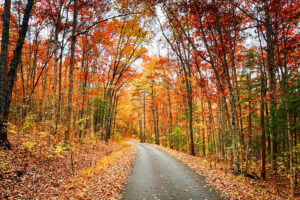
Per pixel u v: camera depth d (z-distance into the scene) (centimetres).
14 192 492
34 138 992
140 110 3900
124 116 3666
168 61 1725
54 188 583
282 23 989
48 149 845
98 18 1423
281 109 962
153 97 2842
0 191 472
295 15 919
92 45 1592
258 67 1277
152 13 1451
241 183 750
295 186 873
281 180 964
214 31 1031
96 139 1806
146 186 687
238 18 966
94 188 623
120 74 2055
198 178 798
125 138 5178
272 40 1082
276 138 1055
